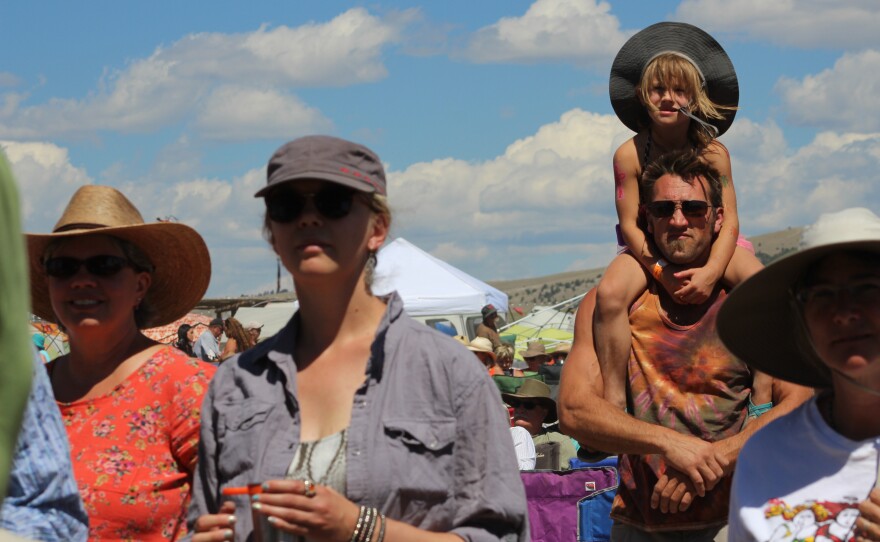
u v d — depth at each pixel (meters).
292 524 2.85
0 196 1.52
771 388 4.90
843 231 2.87
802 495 2.98
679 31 5.61
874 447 2.91
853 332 2.89
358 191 3.22
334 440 3.10
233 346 14.31
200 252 4.75
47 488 2.78
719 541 4.85
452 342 3.20
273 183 3.17
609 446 4.93
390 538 2.92
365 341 3.25
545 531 7.84
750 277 3.08
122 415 4.21
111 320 4.37
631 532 5.05
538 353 17.91
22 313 1.57
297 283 3.27
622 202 5.45
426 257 21.91
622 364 5.04
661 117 5.46
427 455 3.07
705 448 4.74
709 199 5.03
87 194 4.54
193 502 3.35
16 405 1.58
